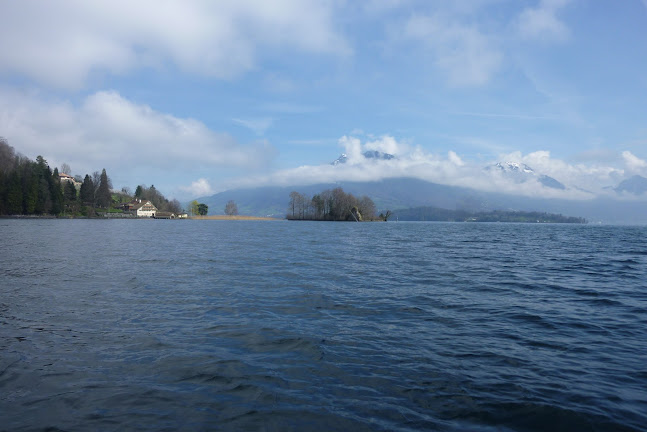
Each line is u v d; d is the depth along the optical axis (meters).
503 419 6.09
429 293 15.73
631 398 6.76
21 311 12.40
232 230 83.38
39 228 77.00
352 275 20.23
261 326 10.95
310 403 6.57
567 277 20.02
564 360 8.55
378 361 8.43
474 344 9.58
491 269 22.88
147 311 12.49
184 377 7.58
